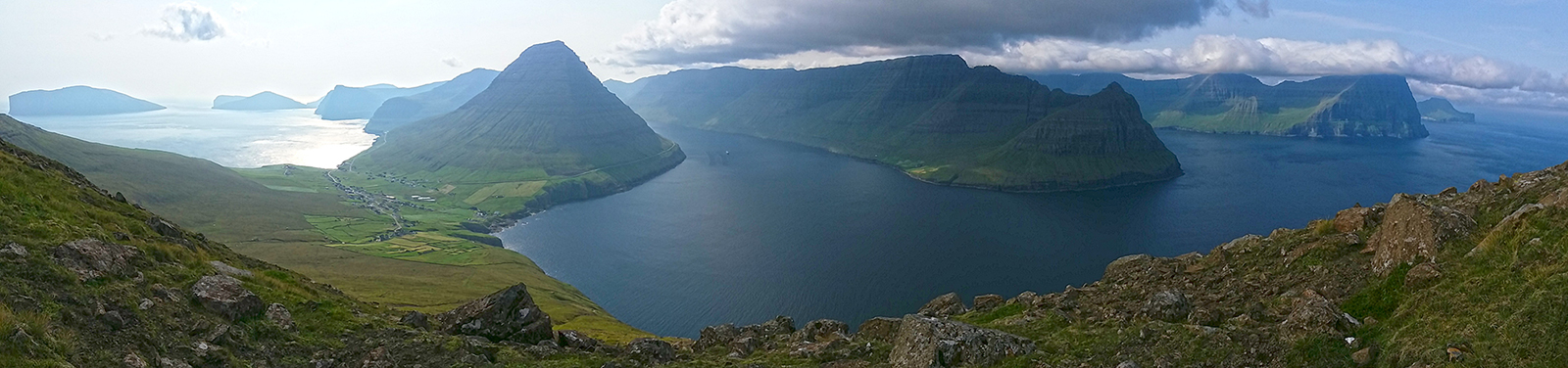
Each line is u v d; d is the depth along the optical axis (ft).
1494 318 85.20
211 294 114.93
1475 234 113.91
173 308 106.83
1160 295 130.31
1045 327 135.33
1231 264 152.15
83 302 95.30
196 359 94.58
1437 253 110.22
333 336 120.88
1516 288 89.04
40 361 75.92
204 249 172.86
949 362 112.78
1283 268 137.80
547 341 137.39
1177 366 103.14
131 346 89.86
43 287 94.94
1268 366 97.25
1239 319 114.21
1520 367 76.69
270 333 113.19
